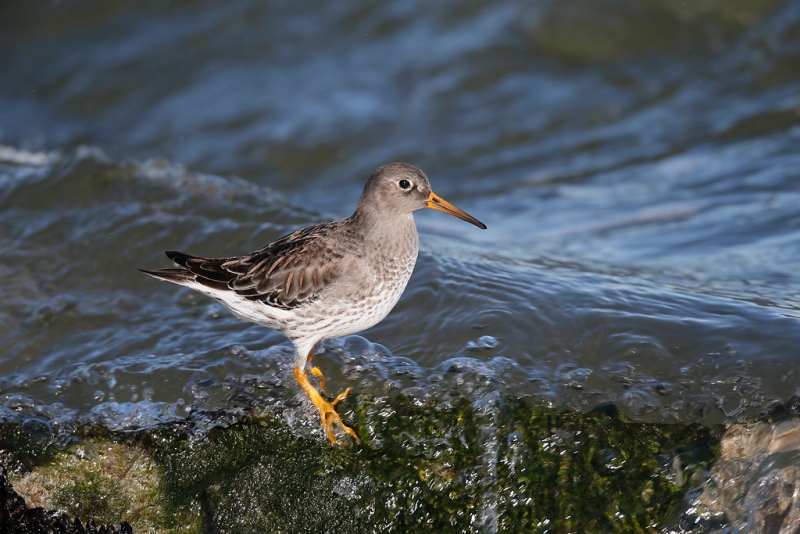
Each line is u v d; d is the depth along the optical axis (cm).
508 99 2294
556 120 2241
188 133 2322
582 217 1783
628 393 1006
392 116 2277
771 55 2311
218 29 2573
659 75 2322
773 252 1409
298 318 1045
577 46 2372
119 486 1024
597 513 931
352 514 977
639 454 951
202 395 1067
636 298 1188
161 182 1545
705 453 944
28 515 1023
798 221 1527
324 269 1045
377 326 1185
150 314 1272
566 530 930
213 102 2388
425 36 2436
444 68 2355
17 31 2680
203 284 1070
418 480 970
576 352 1080
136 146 2312
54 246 1412
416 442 988
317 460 999
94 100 2458
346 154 2223
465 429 987
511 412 988
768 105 2173
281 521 994
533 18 2402
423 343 1130
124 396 1081
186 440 1028
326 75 2398
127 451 1028
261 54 2486
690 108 2230
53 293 1320
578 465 954
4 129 2394
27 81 2539
